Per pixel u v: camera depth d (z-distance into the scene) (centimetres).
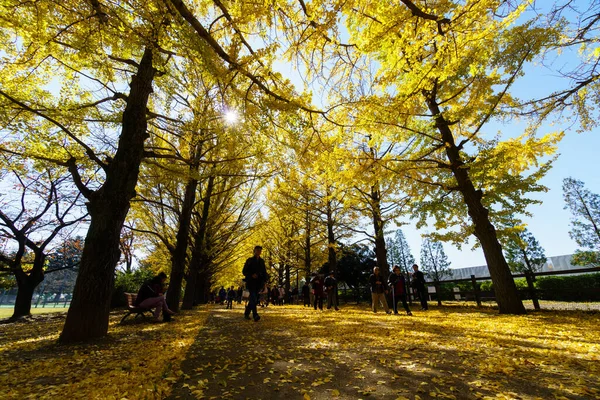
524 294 878
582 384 238
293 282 3562
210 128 726
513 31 567
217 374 280
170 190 1159
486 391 231
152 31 353
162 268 1922
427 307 1106
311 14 391
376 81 507
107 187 509
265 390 239
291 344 413
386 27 403
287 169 689
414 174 880
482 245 843
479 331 507
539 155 767
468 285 2150
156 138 967
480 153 753
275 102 450
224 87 466
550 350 355
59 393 237
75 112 617
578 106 596
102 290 472
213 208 1476
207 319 751
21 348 417
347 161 797
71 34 454
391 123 588
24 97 589
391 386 243
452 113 768
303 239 2044
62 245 1889
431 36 431
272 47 396
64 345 422
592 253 2625
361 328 562
